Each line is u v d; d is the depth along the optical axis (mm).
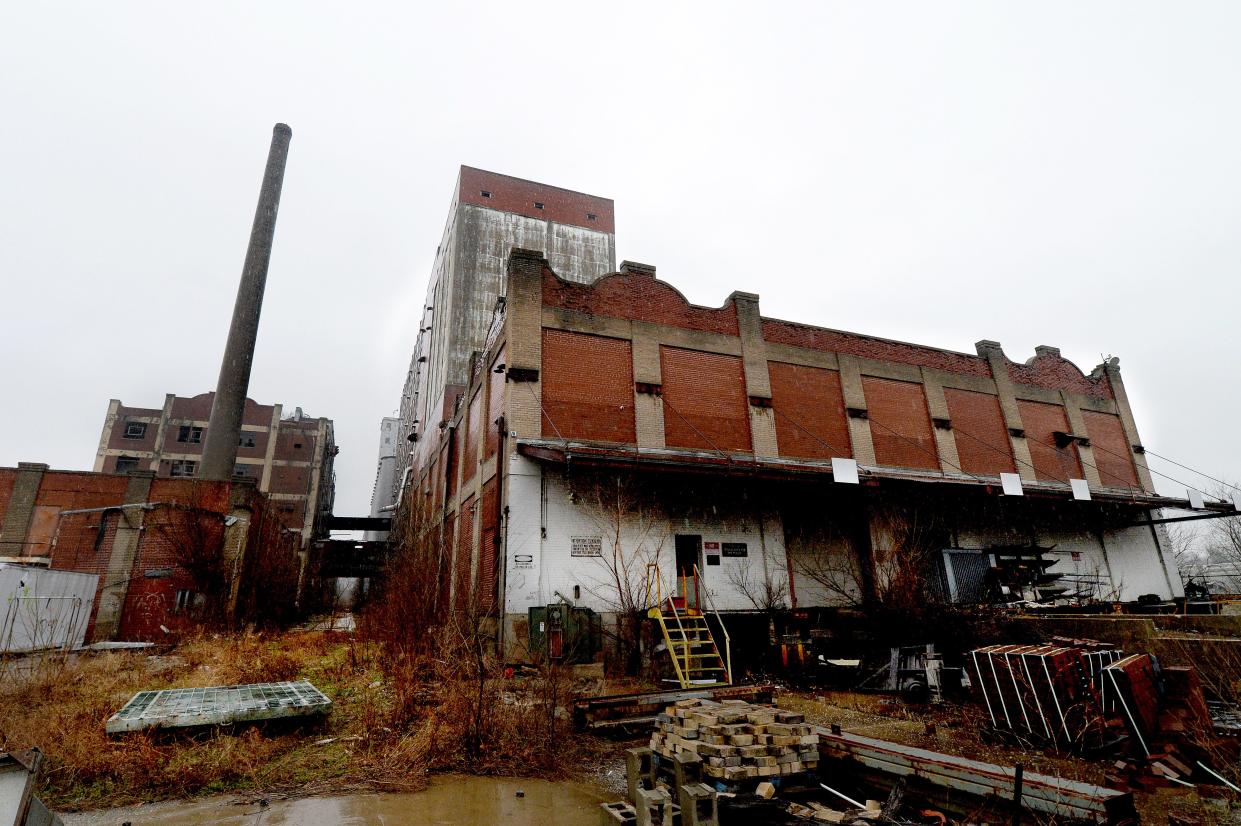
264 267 32250
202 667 13539
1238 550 44750
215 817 5602
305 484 49594
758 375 20438
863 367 22672
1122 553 25391
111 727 7059
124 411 50219
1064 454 25719
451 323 39969
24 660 12633
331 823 5504
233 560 23453
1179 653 10797
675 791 5500
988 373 25344
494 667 12109
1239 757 6648
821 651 15312
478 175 44469
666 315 19797
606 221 47406
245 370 30156
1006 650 8930
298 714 8055
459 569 21625
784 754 5867
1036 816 4719
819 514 20703
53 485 23938
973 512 22641
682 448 18438
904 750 5730
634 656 14359
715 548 18078
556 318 18078
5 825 3387
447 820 5629
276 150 34500
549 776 6918
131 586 22141
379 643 14977
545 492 16297
